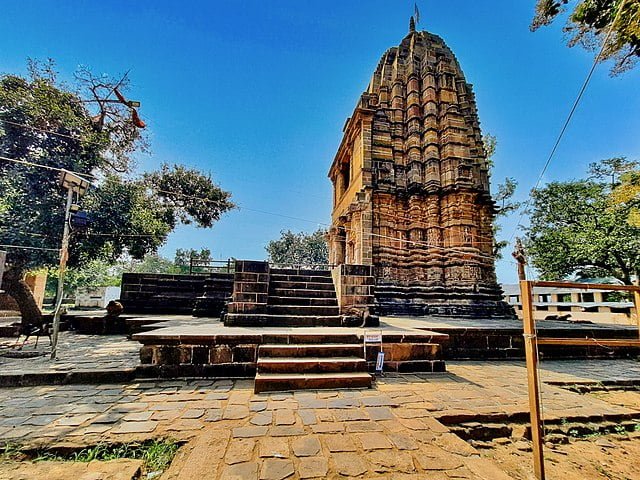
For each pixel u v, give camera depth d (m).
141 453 3.45
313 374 5.86
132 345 8.85
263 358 6.21
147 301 13.69
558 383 6.91
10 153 10.84
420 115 17.53
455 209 15.62
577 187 20.36
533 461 3.63
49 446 3.42
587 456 4.11
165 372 6.18
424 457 3.34
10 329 10.88
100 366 6.32
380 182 16.30
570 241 19.55
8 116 10.53
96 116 13.48
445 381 6.32
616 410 5.25
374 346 6.88
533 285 3.74
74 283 32.88
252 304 8.84
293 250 49.88
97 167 12.93
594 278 22.42
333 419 4.27
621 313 19.39
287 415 4.38
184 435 3.75
